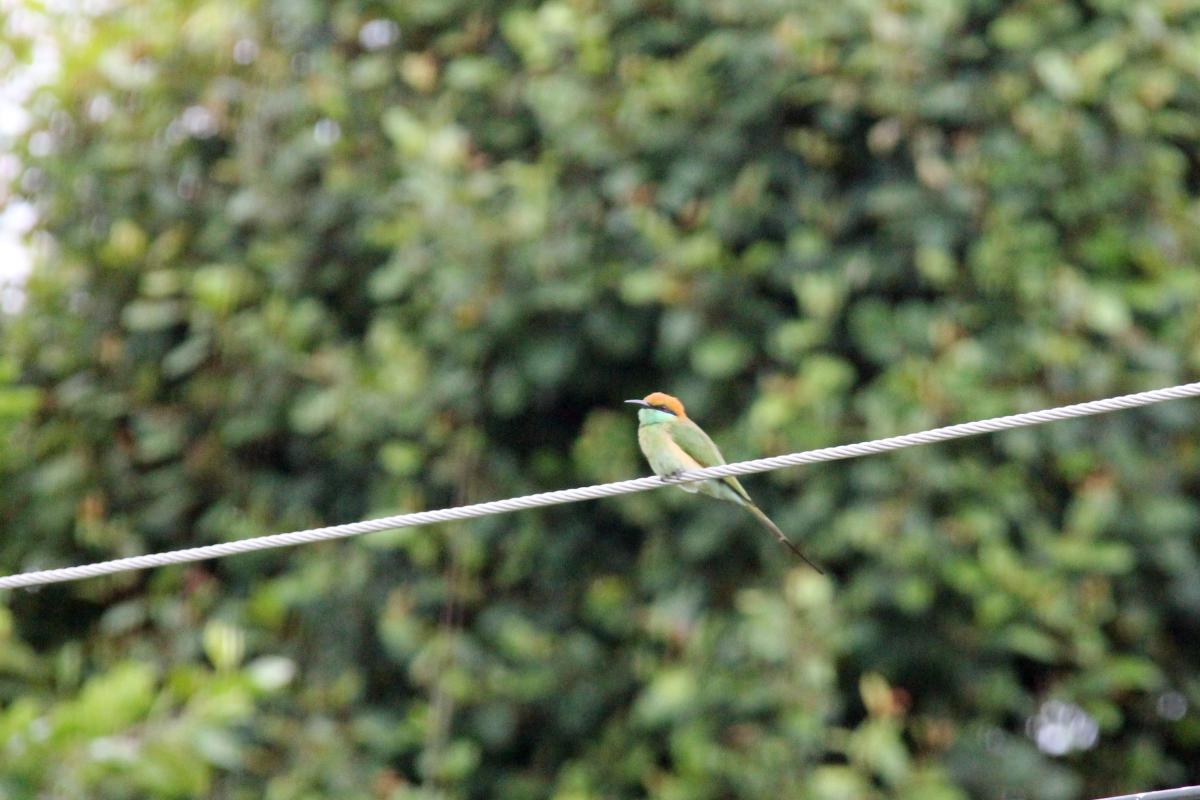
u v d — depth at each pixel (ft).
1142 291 44.75
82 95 54.80
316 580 49.11
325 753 46.88
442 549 49.26
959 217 45.50
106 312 54.75
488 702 47.88
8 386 54.65
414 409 48.11
